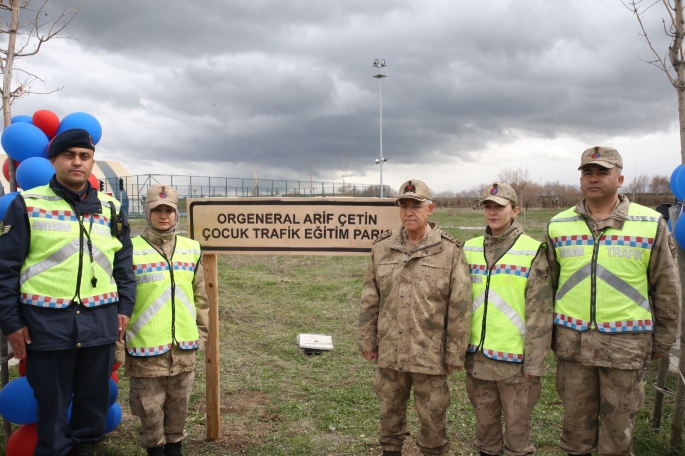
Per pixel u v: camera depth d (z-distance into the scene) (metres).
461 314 2.93
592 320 2.87
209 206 3.88
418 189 2.97
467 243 3.23
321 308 7.91
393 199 3.74
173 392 3.33
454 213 27.97
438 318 2.98
